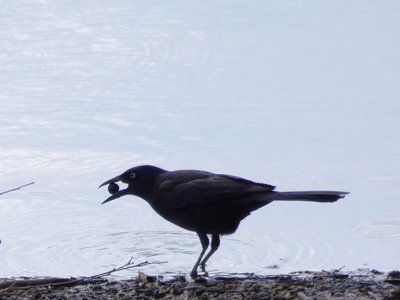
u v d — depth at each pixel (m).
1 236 13.23
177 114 18.22
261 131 17.38
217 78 20.22
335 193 11.41
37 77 20.08
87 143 16.86
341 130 17.47
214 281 11.25
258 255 12.58
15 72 20.33
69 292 10.73
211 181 11.99
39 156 16.27
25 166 15.87
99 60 21.08
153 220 13.98
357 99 18.91
